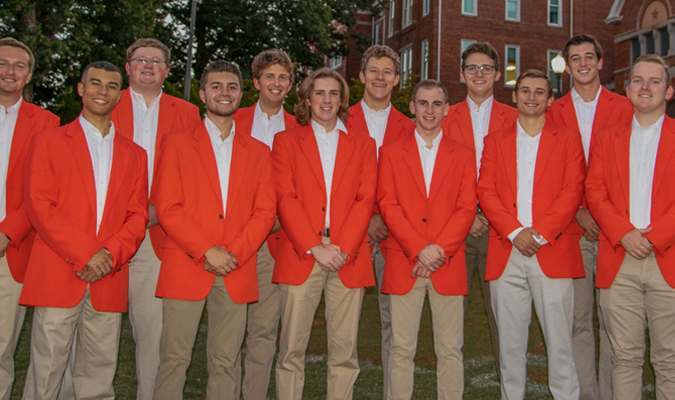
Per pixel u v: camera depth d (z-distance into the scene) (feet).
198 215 10.89
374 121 14.20
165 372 10.68
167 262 10.83
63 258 10.02
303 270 11.37
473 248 13.99
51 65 40.63
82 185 10.50
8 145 11.27
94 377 10.93
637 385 11.43
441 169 12.13
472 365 15.64
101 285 10.65
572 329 12.20
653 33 53.21
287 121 14.03
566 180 12.12
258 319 12.67
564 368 11.65
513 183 12.21
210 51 71.05
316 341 17.54
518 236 11.57
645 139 11.53
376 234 12.89
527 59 70.18
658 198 11.18
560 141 12.23
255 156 11.42
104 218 10.61
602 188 11.85
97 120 10.91
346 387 11.57
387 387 12.65
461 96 67.67
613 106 13.33
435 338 11.89
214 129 11.30
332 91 11.78
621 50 56.95
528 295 12.12
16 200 11.15
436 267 11.39
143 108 12.74
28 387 10.69
